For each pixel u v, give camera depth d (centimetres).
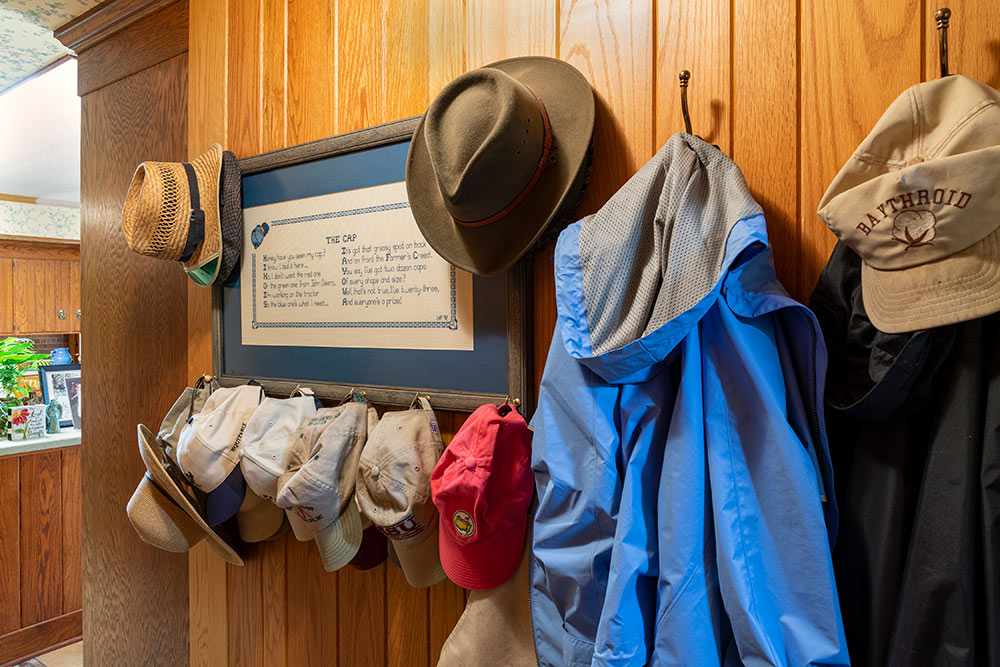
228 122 139
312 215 122
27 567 259
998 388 57
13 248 464
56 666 252
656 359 68
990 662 55
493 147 79
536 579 85
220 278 135
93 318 179
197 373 149
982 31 66
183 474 119
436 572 101
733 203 66
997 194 54
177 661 156
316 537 104
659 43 86
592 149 88
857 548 67
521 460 89
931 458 60
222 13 139
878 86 72
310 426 111
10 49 195
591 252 75
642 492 71
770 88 79
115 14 164
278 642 132
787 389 70
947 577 57
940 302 57
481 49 102
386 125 109
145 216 122
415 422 101
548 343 97
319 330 122
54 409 292
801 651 61
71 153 343
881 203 60
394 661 115
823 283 72
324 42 122
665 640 66
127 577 170
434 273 106
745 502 66
